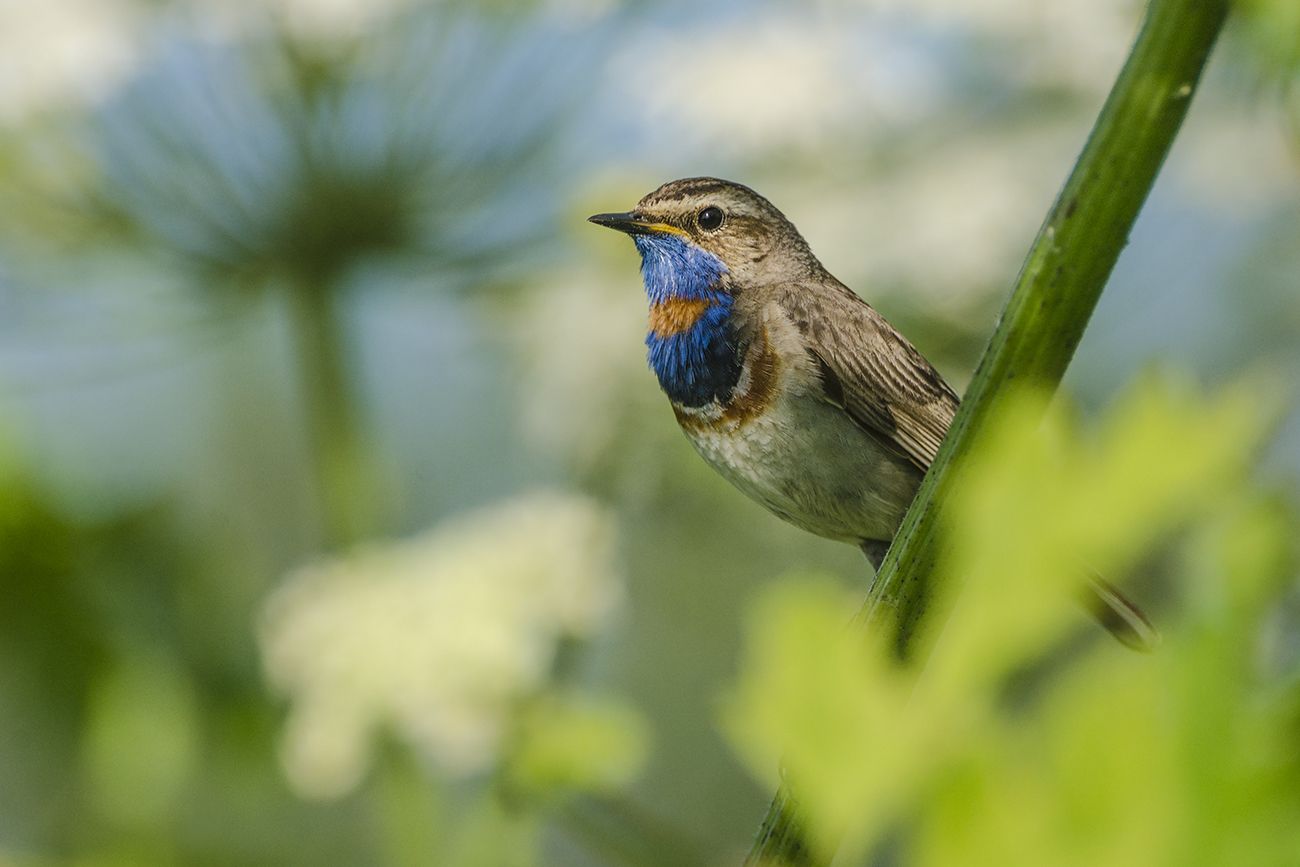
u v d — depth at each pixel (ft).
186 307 12.06
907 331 12.12
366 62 12.06
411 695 11.74
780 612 3.64
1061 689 3.51
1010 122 12.21
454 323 12.26
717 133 12.14
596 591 11.82
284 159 12.05
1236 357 12.10
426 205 12.08
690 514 12.23
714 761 12.25
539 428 12.21
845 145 12.17
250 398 12.47
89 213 12.03
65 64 12.02
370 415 12.14
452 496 12.55
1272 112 5.05
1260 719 3.40
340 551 12.11
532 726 11.64
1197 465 3.50
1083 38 12.19
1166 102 7.45
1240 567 3.46
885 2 12.16
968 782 3.51
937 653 3.61
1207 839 3.36
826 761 3.58
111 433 12.40
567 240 12.13
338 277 12.10
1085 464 3.55
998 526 3.58
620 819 11.64
